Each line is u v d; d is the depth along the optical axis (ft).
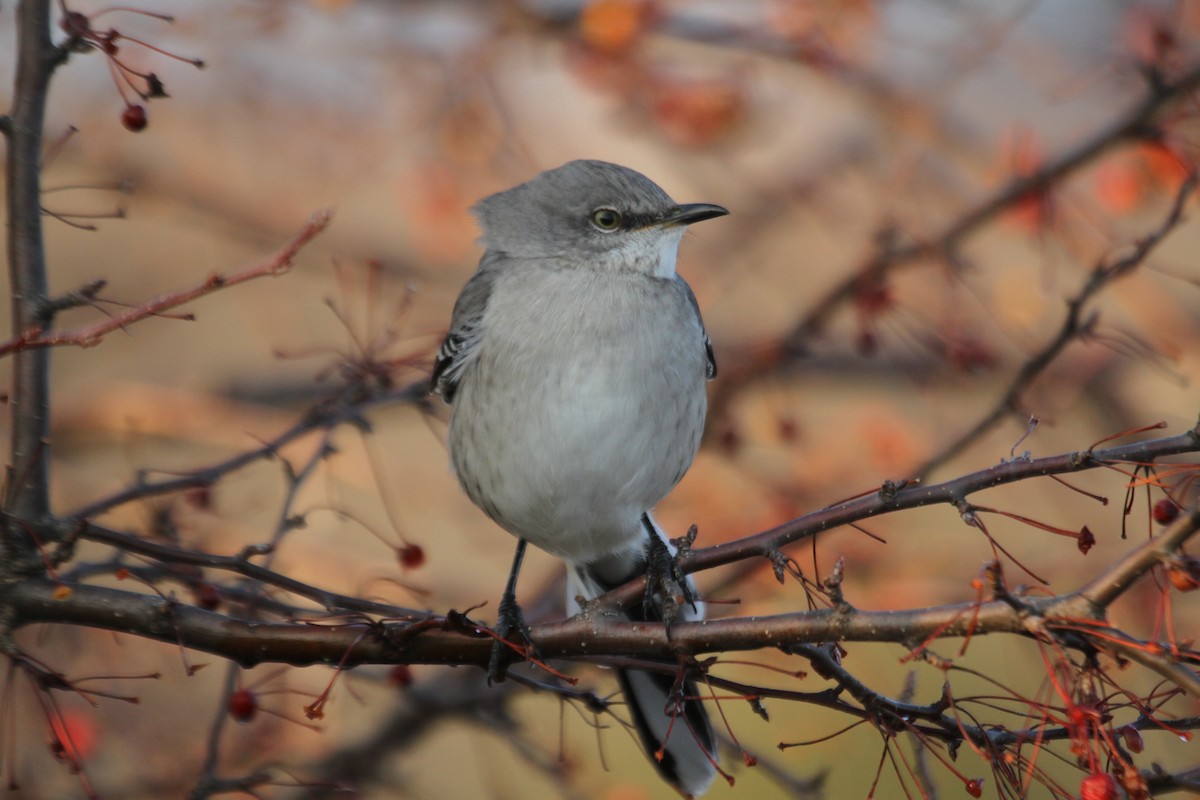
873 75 45.24
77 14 23.77
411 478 46.19
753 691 21.67
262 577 23.88
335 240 49.42
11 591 22.97
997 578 19.11
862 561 40.27
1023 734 20.44
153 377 52.90
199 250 53.36
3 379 46.65
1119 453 20.10
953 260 40.98
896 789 40.01
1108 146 37.58
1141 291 46.19
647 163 53.62
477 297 32.99
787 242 53.98
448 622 22.12
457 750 47.29
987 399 48.83
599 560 33.12
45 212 23.84
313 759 35.55
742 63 44.52
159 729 35.68
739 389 43.34
